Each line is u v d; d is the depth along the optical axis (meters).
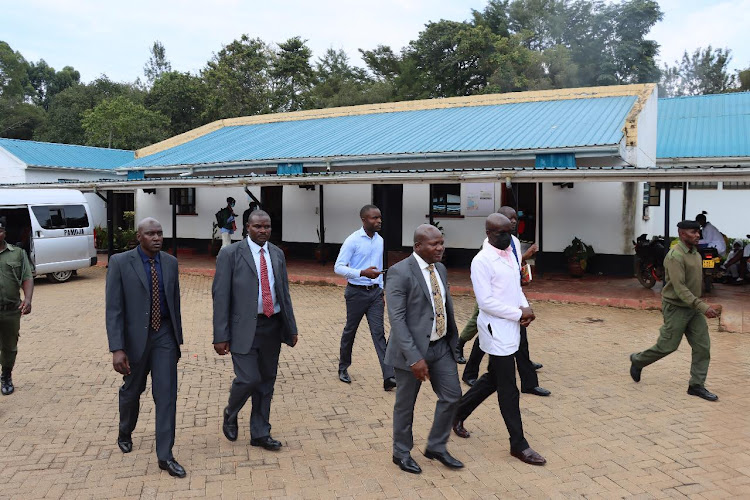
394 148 14.02
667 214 10.38
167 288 4.33
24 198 13.27
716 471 4.18
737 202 18.50
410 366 3.97
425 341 4.07
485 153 12.42
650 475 4.12
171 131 40.03
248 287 4.52
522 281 5.70
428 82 41.31
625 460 4.37
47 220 13.53
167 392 4.27
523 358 5.80
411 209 15.49
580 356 7.30
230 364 7.18
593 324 9.05
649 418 5.21
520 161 12.77
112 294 4.19
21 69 52.47
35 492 3.96
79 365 7.11
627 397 5.77
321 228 15.97
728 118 17.41
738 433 4.85
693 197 18.94
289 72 43.09
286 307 4.70
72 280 14.29
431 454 4.34
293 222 17.31
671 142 16.48
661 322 9.14
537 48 43.03
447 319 4.21
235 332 4.54
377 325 6.23
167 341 4.35
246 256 4.55
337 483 4.08
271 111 40.75
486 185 13.83
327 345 8.07
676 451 4.52
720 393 5.86
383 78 46.62
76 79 72.31
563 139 12.25
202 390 6.17
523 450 4.34
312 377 6.61
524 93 16.70
